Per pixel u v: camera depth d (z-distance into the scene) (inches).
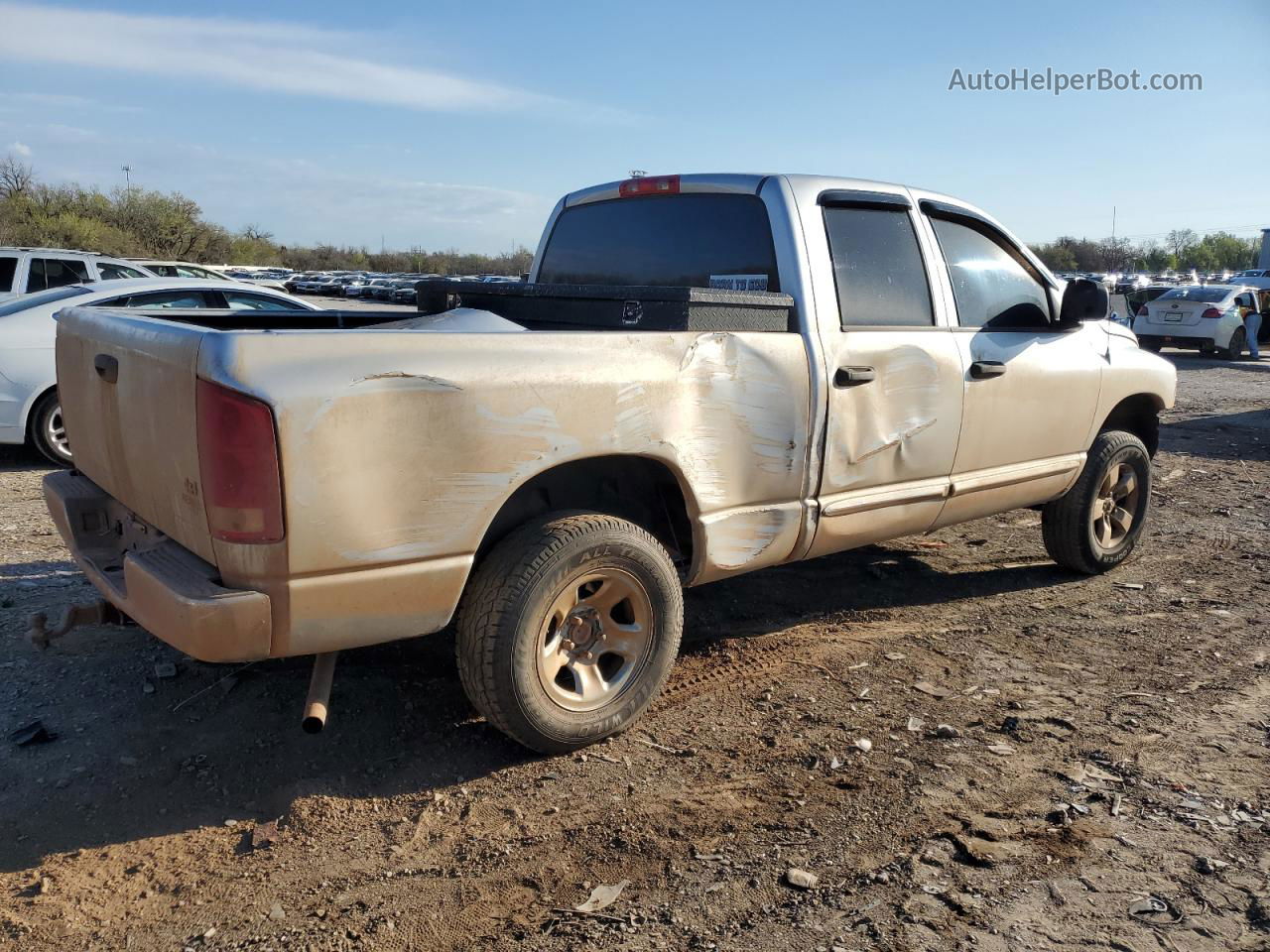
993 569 231.0
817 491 157.9
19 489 287.7
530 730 132.2
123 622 143.3
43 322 310.8
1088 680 166.2
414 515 117.8
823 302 157.1
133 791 127.7
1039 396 193.8
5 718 143.8
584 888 109.4
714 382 142.2
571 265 200.4
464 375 119.6
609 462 145.9
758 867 112.5
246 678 157.9
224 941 101.1
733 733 145.9
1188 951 98.2
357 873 112.5
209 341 108.3
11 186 2032.5
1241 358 824.9
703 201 171.0
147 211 2214.6
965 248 187.2
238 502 108.2
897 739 144.0
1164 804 125.6
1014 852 115.0
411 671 163.0
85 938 101.3
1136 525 229.5
